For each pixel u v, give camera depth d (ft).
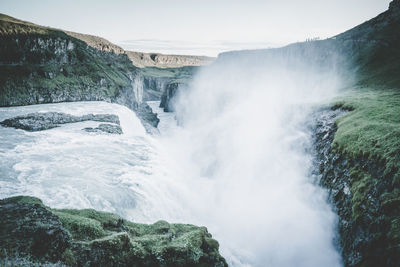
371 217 46.73
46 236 28.78
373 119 77.15
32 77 246.68
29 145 118.01
